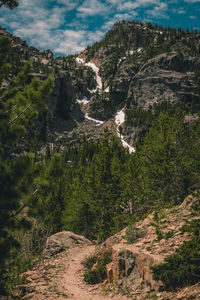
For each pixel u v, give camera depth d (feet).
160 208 52.54
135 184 102.83
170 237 35.14
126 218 99.76
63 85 549.54
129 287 31.04
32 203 25.44
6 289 27.45
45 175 25.29
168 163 95.71
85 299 31.24
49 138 469.57
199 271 24.81
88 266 50.83
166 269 27.17
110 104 620.49
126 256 34.50
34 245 73.56
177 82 550.36
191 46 642.22
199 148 98.58
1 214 20.17
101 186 110.32
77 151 413.80
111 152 114.42
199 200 42.22
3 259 24.93
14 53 568.41
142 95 590.96
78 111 603.26
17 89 29.76
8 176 19.74
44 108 29.53
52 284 38.40
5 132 23.16
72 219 121.49
